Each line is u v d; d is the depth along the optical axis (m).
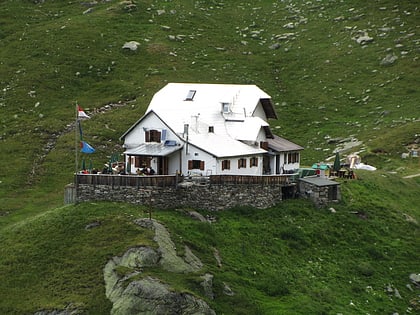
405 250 123.50
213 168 123.81
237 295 100.31
